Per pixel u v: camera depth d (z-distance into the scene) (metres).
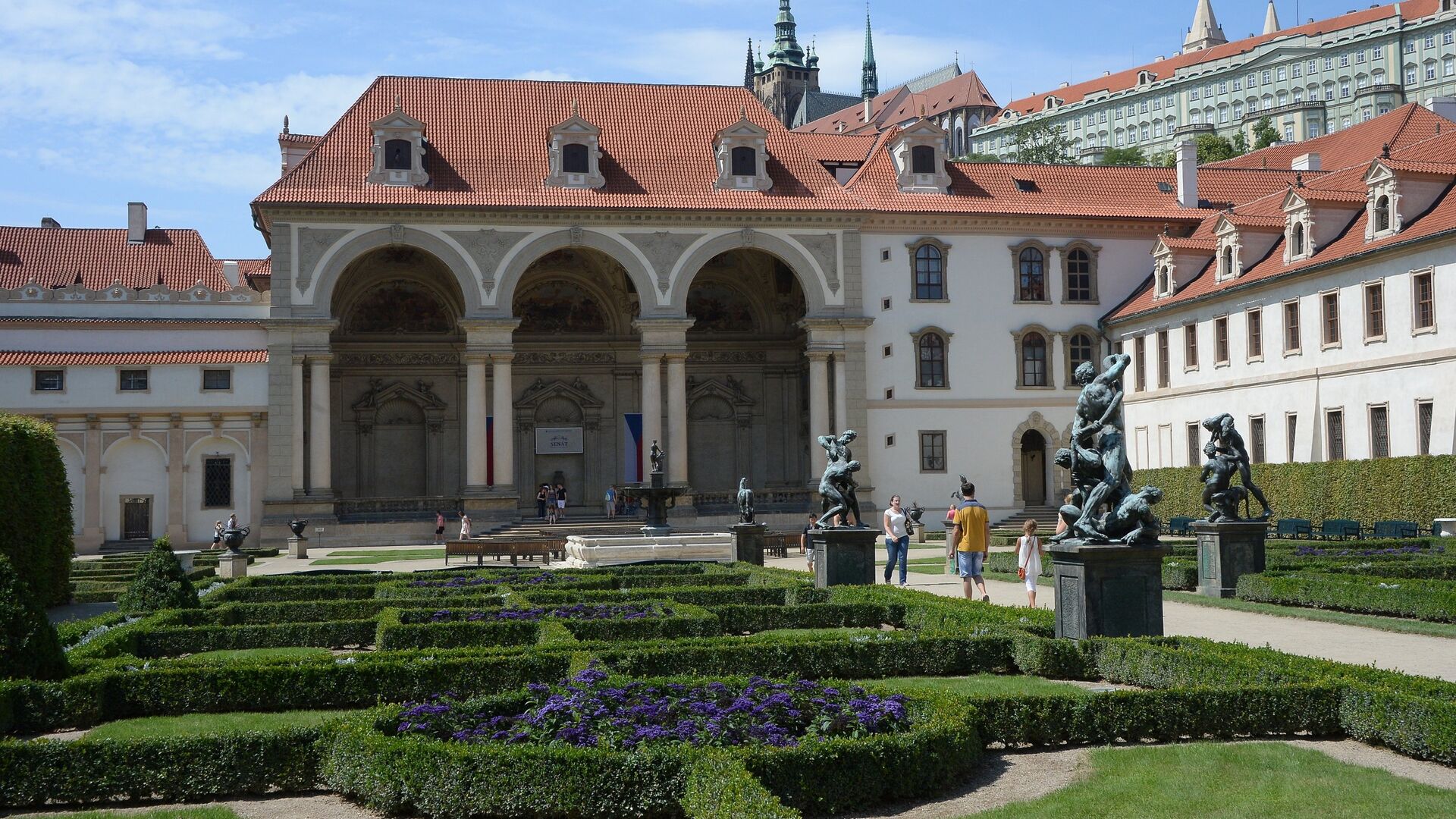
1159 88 196.12
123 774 13.01
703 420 75.12
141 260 77.44
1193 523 31.34
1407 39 172.38
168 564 27.64
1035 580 27.91
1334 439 53.44
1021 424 69.88
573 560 47.38
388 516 63.84
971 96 199.88
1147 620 19.34
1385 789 12.12
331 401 70.88
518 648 19.31
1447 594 24.28
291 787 13.31
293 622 26.41
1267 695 14.67
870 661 19.47
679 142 70.19
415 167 64.50
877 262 69.00
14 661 16.70
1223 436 30.77
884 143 72.94
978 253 70.00
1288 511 53.56
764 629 25.03
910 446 68.62
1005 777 13.11
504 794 11.84
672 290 66.25
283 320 62.47
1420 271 48.06
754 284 75.38
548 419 74.19
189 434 62.59
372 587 31.23
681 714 13.47
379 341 71.50
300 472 62.53
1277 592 28.61
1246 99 187.12
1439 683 14.56
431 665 17.91
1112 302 71.44
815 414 67.62
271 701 17.53
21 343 62.34
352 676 17.70
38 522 32.31
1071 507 20.19
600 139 69.31
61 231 78.00
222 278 77.31
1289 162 84.38
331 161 64.75
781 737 12.49
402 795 12.19
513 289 64.81
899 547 34.19
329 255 63.19
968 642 19.72
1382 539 40.97
